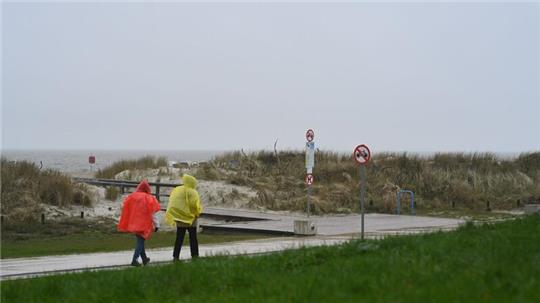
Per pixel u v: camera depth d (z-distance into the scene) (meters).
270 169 42.69
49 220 28.06
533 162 45.69
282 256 11.20
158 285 9.92
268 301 7.68
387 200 35.03
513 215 32.16
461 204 36.88
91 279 11.10
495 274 7.94
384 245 11.43
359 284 8.07
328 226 26.44
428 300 6.93
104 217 29.89
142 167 46.84
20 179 31.09
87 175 49.38
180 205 14.96
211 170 41.78
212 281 9.71
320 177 40.28
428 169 41.28
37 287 10.76
